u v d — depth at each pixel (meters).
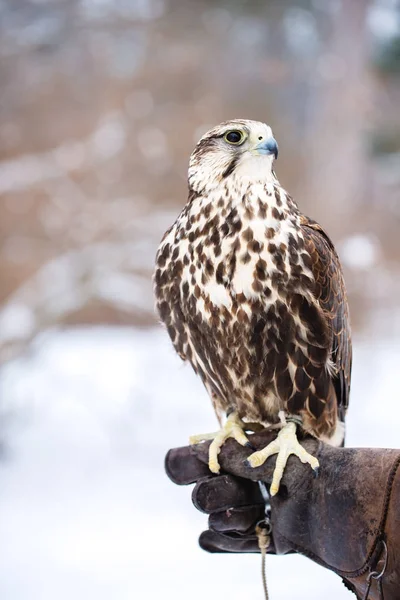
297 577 7.59
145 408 13.42
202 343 4.26
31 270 17.50
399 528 3.17
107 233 16.73
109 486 10.40
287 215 4.17
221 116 19.00
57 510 9.62
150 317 16.45
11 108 19.08
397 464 3.26
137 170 18.31
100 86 19.20
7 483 10.62
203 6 18.67
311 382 4.20
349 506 3.45
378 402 12.84
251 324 4.07
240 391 4.30
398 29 18.06
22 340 14.54
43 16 18.91
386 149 18.33
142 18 18.94
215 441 4.07
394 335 14.98
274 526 3.88
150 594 7.25
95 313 16.83
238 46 18.97
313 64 18.30
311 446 3.89
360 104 18.02
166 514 9.52
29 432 12.99
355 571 3.41
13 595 7.22
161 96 19.06
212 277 4.07
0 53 18.88
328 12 18.20
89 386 13.66
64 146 18.42
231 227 4.08
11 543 8.51
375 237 17.12
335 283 4.36
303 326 4.11
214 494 3.94
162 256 4.30
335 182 17.98
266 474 3.89
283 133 18.55
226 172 4.18
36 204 17.72
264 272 4.02
